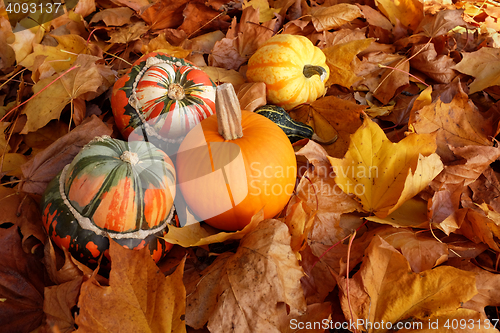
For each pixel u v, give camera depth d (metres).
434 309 0.45
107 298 0.44
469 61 0.65
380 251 0.47
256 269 0.46
